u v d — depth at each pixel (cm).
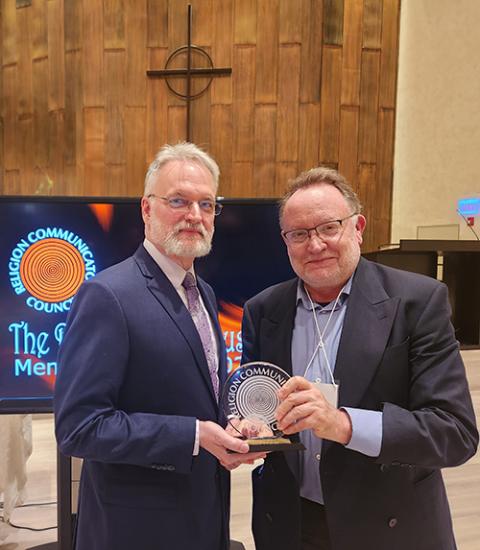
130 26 631
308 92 630
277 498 145
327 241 138
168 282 140
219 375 151
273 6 621
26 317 201
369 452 120
